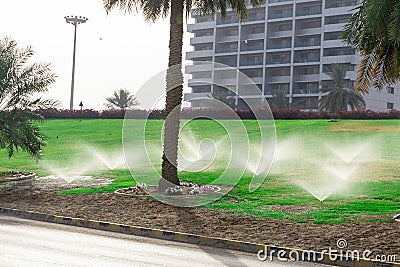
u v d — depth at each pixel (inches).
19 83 831.1
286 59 3730.3
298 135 1472.7
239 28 3927.2
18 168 1067.9
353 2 3506.4
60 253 364.8
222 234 451.2
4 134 832.9
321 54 3550.7
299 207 602.9
